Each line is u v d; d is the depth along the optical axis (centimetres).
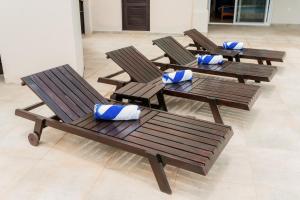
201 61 436
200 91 320
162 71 412
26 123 314
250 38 822
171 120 253
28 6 407
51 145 271
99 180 223
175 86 337
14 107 355
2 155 255
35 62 434
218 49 550
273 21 1084
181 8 884
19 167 238
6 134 291
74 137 286
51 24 416
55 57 431
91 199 204
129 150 216
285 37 839
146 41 788
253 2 1072
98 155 256
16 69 436
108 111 249
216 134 228
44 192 210
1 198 204
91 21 928
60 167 239
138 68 382
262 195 207
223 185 217
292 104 365
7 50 427
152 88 324
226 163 243
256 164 242
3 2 406
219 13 1211
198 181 221
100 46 727
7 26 416
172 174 230
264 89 418
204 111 345
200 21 887
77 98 284
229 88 329
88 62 574
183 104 366
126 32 934
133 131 235
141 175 229
